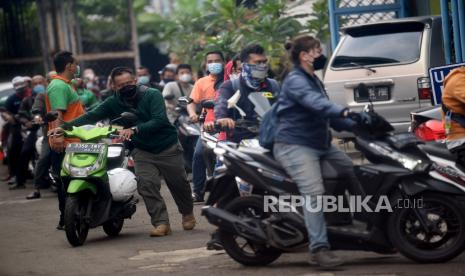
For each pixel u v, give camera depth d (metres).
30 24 30.36
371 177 9.62
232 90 11.35
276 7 22.27
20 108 19.73
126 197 12.62
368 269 9.68
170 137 12.49
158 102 12.35
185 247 11.57
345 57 17.56
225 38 22.06
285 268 9.96
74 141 13.14
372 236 9.66
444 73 13.16
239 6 23.52
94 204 12.36
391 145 9.67
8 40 30.41
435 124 12.52
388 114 17.14
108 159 13.84
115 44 30.78
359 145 9.80
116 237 12.79
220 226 9.83
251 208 9.95
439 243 9.79
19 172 19.78
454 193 9.51
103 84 28.52
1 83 27.20
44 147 17.67
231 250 10.09
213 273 9.93
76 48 30.48
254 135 11.30
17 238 13.33
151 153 12.45
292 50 9.70
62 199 13.55
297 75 9.59
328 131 9.66
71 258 11.42
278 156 9.67
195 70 25.17
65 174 12.12
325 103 9.37
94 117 12.52
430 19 17.38
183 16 27.28
